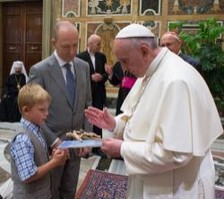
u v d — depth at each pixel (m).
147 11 6.51
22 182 1.64
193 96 1.33
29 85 1.74
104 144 1.47
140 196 1.54
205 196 1.46
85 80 2.20
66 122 2.08
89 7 6.88
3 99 6.27
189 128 1.30
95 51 4.45
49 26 7.21
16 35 8.00
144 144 1.39
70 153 2.17
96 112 1.82
